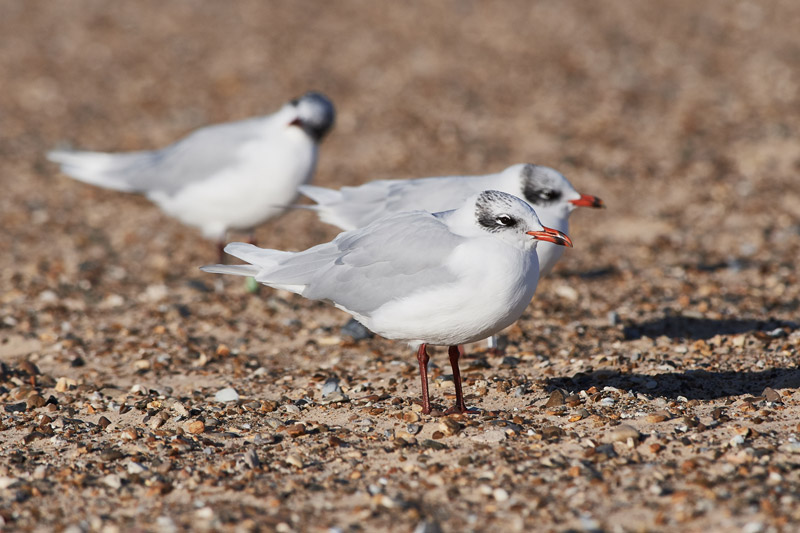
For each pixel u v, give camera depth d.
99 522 7.16
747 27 30.44
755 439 8.12
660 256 15.49
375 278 8.64
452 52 29.30
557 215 11.16
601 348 11.38
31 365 11.16
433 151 21.88
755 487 7.24
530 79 26.72
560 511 7.10
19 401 10.04
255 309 13.56
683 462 7.75
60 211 18.88
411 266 8.45
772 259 14.86
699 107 23.80
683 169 19.81
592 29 30.94
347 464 8.08
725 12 32.12
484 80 26.86
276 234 17.48
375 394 10.04
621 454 8.02
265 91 26.48
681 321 12.31
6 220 18.17
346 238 9.11
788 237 15.79
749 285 13.73
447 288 8.27
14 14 33.72
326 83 27.08
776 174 19.06
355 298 8.77
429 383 10.30
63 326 12.81
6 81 27.36
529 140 22.33
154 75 28.11
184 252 16.62
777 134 21.22
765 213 17.05
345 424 9.08
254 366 11.31
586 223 17.45
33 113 25.11
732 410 8.92
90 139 23.25
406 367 10.99
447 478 7.72
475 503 7.30
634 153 21.03
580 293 13.81
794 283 13.61
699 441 8.17
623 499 7.23
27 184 20.36
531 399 9.58
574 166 20.41
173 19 33.25
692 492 7.24
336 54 29.53
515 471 7.77
